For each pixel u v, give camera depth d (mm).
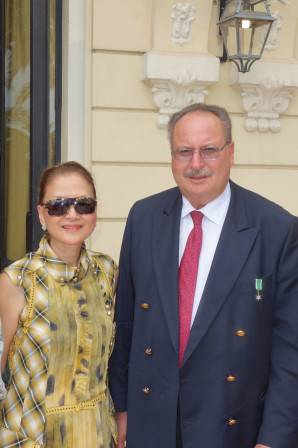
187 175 2307
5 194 5199
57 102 4414
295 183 4570
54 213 2299
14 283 2268
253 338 2275
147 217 2520
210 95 4398
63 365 2281
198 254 2367
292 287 2303
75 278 2354
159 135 4340
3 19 5168
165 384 2344
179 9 4211
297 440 2299
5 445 2250
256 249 2301
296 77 4391
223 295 2271
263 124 4441
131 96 4281
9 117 5125
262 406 2354
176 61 4184
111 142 4297
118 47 4215
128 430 2475
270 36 4387
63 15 4332
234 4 4082
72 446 2271
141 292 2434
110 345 2465
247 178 4508
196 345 2270
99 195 4324
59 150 4438
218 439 2275
